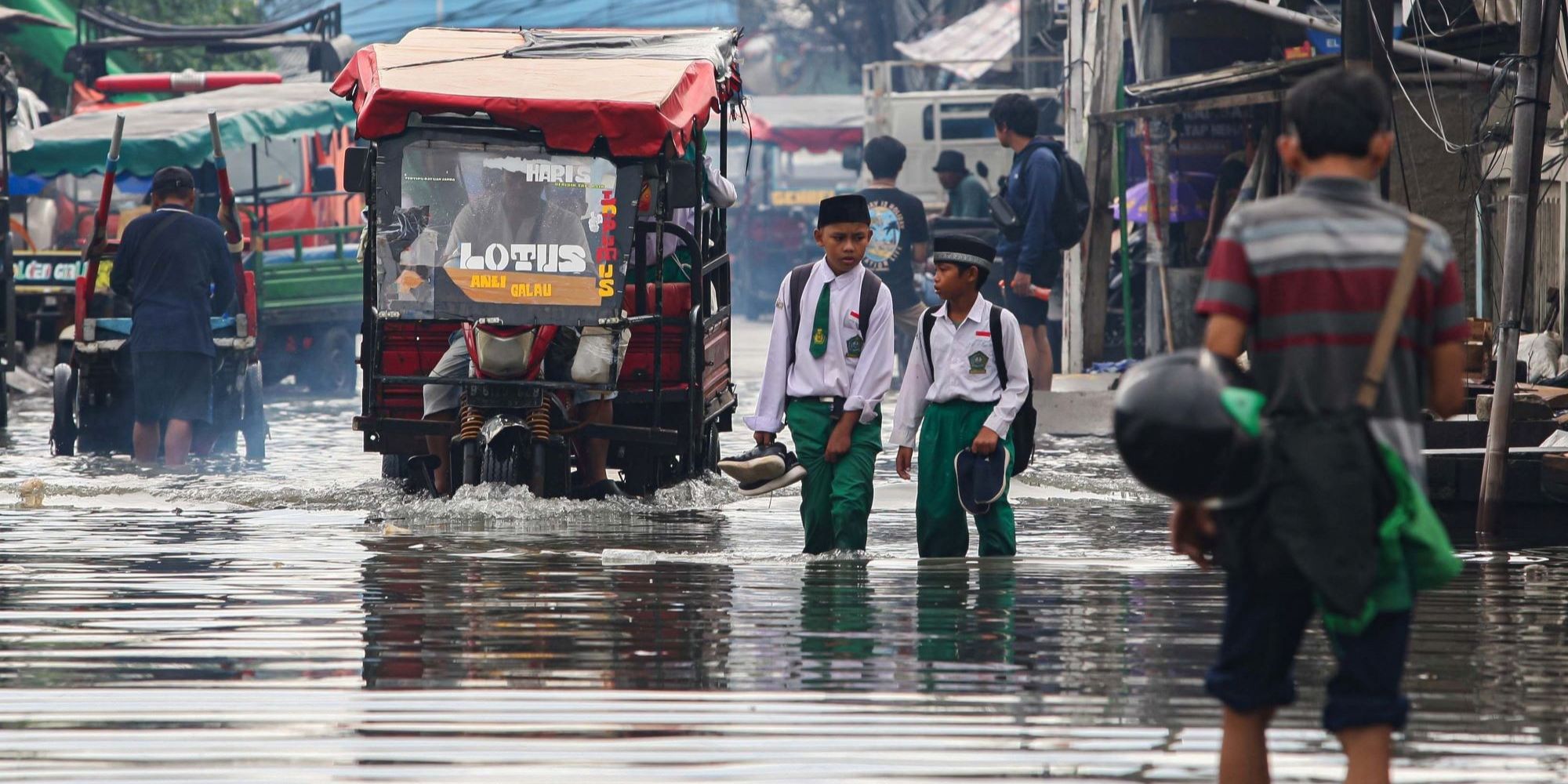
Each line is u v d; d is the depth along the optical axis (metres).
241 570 26.81
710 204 39.06
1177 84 57.38
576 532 31.66
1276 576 13.44
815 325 27.97
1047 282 54.84
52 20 89.06
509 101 33.72
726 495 37.25
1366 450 13.18
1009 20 120.06
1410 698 18.44
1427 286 13.38
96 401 45.16
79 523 32.53
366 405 35.78
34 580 25.69
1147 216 62.88
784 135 150.00
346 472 41.25
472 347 34.22
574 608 23.53
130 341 43.56
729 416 40.84
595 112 33.66
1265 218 13.46
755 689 18.81
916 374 28.16
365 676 19.39
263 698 18.33
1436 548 13.33
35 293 66.06
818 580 25.98
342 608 23.53
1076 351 65.69
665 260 38.59
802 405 28.22
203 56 113.38
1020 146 55.72
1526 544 30.05
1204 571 26.91
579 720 17.45
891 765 15.92
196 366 42.69
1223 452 13.19
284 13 142.62
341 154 81.88
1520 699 18.38
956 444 27.80
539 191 34.38
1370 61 41.50
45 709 17.86
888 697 18.45
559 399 35.62
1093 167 64.06
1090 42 68.50
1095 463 43.84
